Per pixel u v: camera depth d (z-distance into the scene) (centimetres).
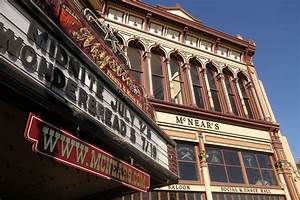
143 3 1797
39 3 546
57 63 528
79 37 667
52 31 524
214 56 2003
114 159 627
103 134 617
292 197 1659
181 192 1361
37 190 839
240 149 1688
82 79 592
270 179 1702
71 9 670
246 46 2133
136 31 1748
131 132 749
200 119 1627
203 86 1830
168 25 1881
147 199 1251
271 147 1812
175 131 1502
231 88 1981
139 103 881
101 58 738
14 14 455
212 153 1580
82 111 565
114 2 1719
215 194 1445
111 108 678
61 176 766
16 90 438
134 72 1617
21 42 457
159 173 852
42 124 454
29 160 679
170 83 1688
